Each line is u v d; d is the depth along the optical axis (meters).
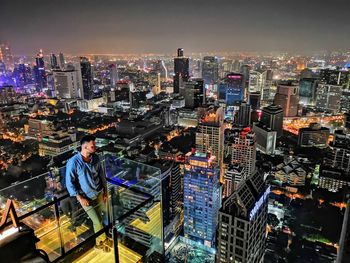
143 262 6.40
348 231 9.37
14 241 3.62
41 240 5.93
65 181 6.14
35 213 6.01
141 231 6.58
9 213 3.90
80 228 6.21
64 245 5.99
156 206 7.11
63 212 6.22
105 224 6.04
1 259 3.46
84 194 6.02
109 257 5.93
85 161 6.10
